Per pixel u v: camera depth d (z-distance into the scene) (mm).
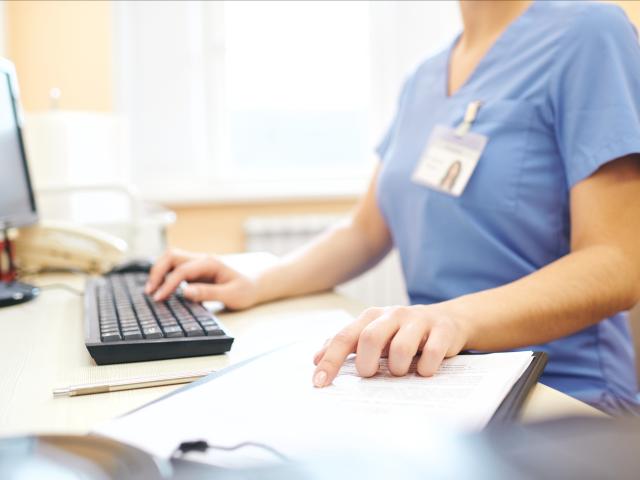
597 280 712
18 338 732
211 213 2643
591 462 218
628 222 788
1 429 446
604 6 929
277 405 450
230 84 2742
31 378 573
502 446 244
